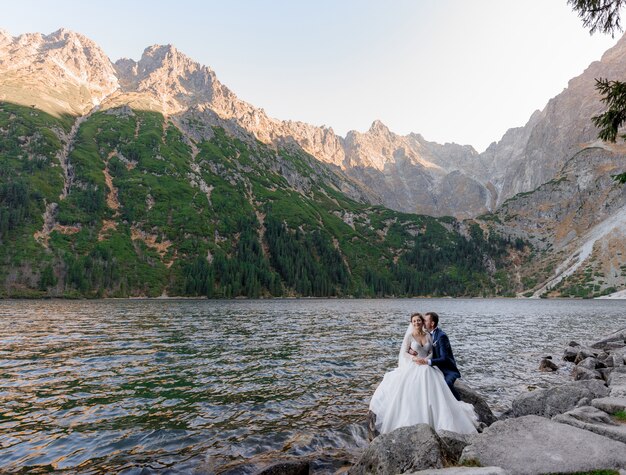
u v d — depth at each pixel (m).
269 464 9.35
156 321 50.81
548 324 58.00
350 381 19.31
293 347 30.05
